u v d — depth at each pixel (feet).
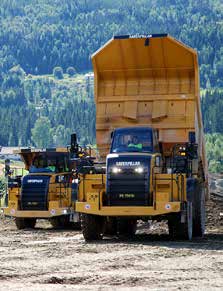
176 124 115.55
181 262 76.84
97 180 104.63
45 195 137.59
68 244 97.76
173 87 117.08
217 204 161.27
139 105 117.50
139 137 106.22
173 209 101.30
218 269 71.72
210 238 109.19
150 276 66.95
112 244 96.58
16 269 71.61
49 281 64.44
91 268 72.38
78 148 122.42
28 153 146.30
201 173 122.83
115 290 59.98
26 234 118.62
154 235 115.65
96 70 118.73
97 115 118.32
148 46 114.93
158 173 104.37
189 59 115.34
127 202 102.73
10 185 140.87
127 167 102.73
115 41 115.14
